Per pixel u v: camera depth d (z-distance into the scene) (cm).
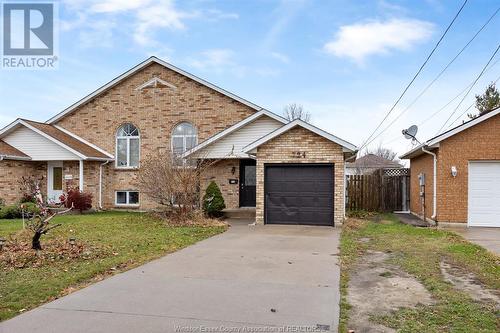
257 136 1761
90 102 2070
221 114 1928
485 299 566
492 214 1423
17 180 1916
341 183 1411
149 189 1498
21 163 1947
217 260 818
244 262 801
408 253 901
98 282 648
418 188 1778
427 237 1138
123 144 2044
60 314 503
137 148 2030
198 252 904
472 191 1434
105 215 1705
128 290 604
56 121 2105
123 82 2038
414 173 1878
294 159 1448
